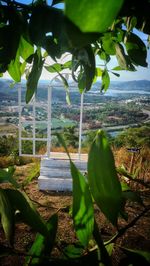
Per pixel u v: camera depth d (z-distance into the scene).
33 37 0.44
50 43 0.49
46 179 5.89
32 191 5.75
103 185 0.43
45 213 4.49
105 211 0.43
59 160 6.61
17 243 3.47
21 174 6.62
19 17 0.53
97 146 0.44
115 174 0.43
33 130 6.93
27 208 0.45
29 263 0.43
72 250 0.48
